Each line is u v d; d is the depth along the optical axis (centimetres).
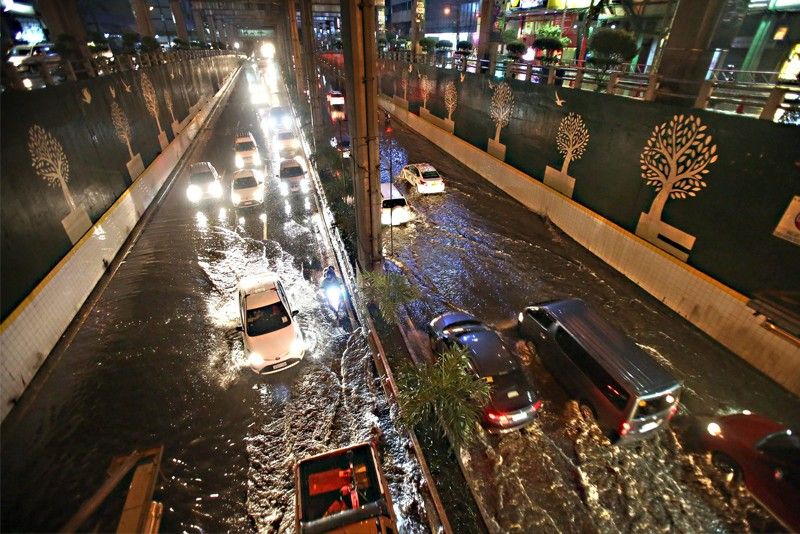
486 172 2078
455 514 657
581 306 923
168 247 1434
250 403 862
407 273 1305
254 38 10238
